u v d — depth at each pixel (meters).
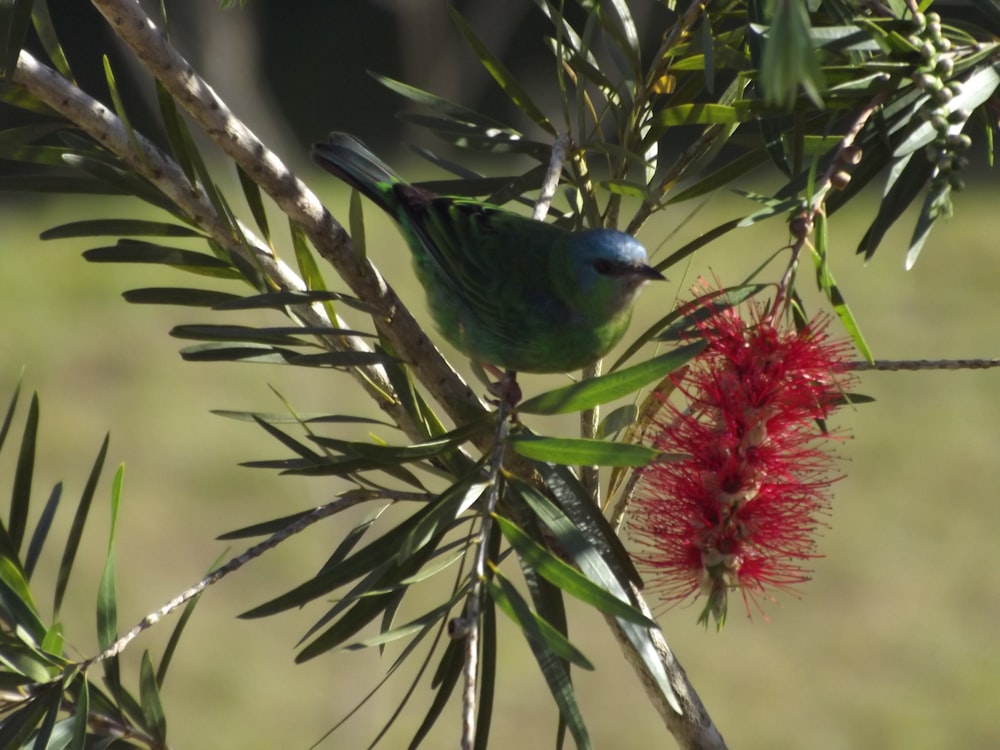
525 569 3.53
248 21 10.15
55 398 17.64
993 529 14.47
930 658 12.63
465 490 3.35
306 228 3.83
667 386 4.02
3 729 3.36
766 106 3.75
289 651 13.02
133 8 3.55
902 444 16.08
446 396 4.02
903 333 18.16
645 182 4.60
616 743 12.00
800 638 13.15
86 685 3.35
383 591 3.14
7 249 22.48
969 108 3.45
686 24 4.16
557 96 13.20
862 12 3.63
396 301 3.93
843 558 14.22
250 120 10.04
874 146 3.71
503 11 11.71
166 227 4.20
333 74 27.52
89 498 3.96
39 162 4.22
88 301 20.72
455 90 10.84
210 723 11.84
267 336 4.06
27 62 3.82
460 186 4.57
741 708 12.14
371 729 9.35
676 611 13.84
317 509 3.72
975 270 19.88
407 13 10.61
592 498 3.93
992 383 17.34
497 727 12.34
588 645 13.24
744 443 3.82
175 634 3.92
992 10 3.68
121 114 3.85
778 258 19.34
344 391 11.82
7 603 3.87
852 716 12.00
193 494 15.40
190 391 17.78
